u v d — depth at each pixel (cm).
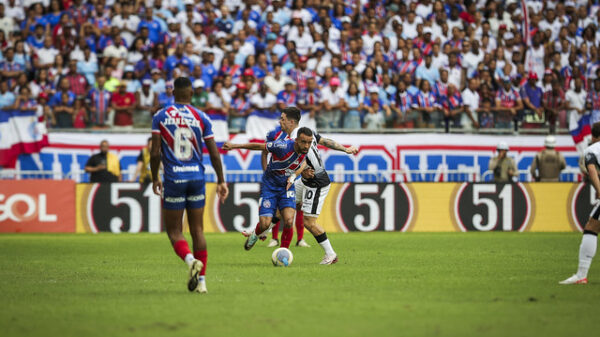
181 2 8938
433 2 9219
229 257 4469
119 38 8206
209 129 2766
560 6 9462
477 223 7169
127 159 7725
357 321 2200
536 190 7238
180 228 2792
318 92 7962
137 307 2464
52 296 2752
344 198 7012
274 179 3962
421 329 2077
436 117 8050
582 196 7288
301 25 8569
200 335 1991
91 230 6838
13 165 7588
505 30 9150
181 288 2983
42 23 8512
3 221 6775
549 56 8925
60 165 7669
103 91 7731
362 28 8856
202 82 7688
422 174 7962
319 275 3444
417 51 8431
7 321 2211
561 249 5122
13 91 7794
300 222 5341
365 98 8031
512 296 2747
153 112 7731
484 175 7600
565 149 8250
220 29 8719
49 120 7675
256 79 7981
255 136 7731
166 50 8200
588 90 8406
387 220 7062
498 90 8288
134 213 6862
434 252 4850
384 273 3550
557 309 2448
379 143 7919
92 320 2222
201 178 2770
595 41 9325
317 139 4019
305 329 2072
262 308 2436
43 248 5197
